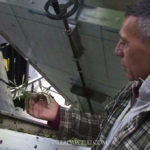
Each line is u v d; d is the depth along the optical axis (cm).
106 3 92
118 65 121
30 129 114
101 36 104
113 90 156
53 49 139
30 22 123
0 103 99
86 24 100
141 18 63
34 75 218
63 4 96
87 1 94
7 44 201
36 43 144
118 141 75
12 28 142
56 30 116
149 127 69
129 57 69
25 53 173
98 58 125
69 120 112
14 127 107
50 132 120
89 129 114
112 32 98
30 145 107
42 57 163
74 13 98
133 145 70
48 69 178
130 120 74
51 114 110
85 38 112
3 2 112
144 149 67
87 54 126
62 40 122
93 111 200
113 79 140
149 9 63
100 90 166
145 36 63
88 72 146
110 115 93
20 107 127
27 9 109
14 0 108
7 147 99
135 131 71
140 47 65
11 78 199
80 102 201
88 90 172
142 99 71
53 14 99
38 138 110
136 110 74
